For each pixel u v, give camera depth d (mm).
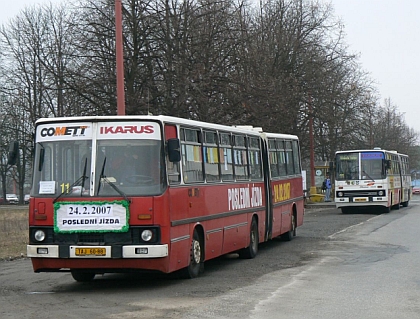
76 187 11633
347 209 40438
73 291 11891
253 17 46250
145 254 11242
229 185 15484
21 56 48656
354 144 51875
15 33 48844
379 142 74688
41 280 13688
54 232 11539
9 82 48344
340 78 46500
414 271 13688
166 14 30125
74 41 29656
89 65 29516
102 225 11391
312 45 44938
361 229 25047
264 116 33031
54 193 11711
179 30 30203
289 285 11922
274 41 43625
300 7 46719
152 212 11406
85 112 29516
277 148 20312
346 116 47781
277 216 19688
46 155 11969
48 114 43438
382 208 41594
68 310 9773
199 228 13555
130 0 29859
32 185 11883
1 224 31562
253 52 34500
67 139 11938
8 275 14719
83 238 11469
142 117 11906
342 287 11648
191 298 10664
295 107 40375
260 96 32969
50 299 10938
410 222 28719
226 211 15117
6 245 21703
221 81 31438
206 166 14086
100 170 11688
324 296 10703
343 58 46688
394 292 11086
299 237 22344
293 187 21953
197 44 30828
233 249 15633
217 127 15047
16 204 70938
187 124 13180
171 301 10391
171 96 29578
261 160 18531
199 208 13391
